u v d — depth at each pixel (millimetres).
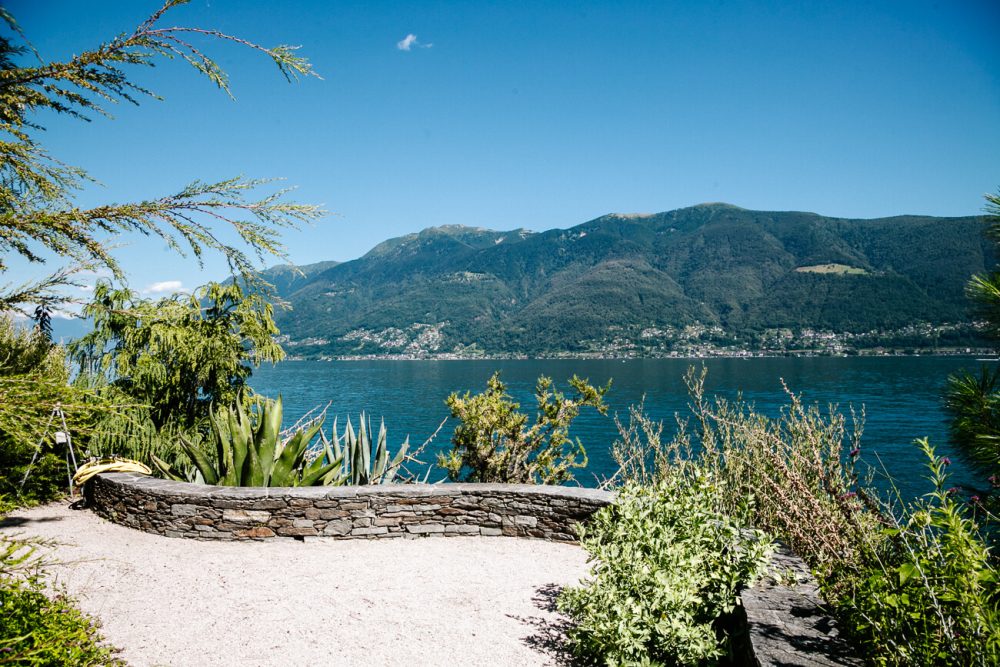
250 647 4250
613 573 4000
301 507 6809
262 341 9852
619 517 4598
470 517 7066
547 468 8852
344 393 88938
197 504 6785
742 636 3449
